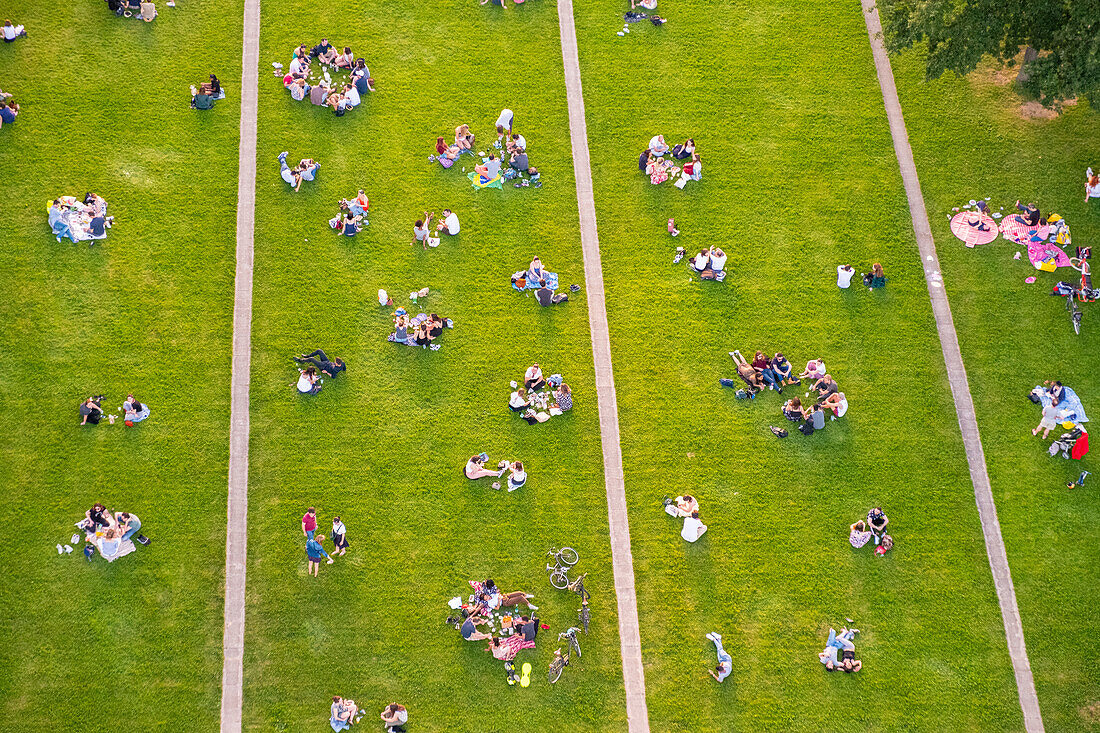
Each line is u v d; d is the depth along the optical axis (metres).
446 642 34.28
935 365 39.75
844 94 45.72
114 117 42.34
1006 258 41.91
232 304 39.19
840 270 40.78
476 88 44.94
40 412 36.31
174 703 32.62
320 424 37.31
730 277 41.25
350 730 32.84
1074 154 44.12
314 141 42.94
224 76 44.03
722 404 38.72
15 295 38.22
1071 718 33.88
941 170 43.91
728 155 43.97
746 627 35.06
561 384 38.44
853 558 36.28
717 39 46.94
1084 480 37.69
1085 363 39.75
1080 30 37.47
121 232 39.97
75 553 34.34
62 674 32.69
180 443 36.44
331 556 35.16
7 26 42.91
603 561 35.81
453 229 41.09
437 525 36.03
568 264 41.19
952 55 40.59
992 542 36.62
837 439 38.25
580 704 33.69
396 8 46.78
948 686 34.34
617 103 44.97
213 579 34.50
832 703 34.00
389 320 39.50
